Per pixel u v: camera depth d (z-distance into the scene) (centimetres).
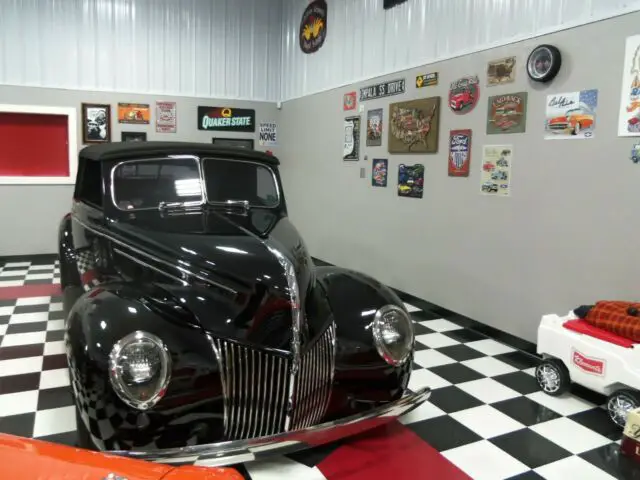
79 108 624
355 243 549
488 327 381
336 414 209
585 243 309
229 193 283
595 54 297
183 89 673
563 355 272
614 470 210
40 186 620
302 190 670
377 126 500
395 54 470
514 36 348
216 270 201
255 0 696
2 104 589
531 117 339
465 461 214
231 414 188
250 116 716
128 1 630
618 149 288
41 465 103
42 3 592
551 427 245
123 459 110
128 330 174
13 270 570
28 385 278
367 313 219
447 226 418
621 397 242
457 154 402
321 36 598
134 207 261
